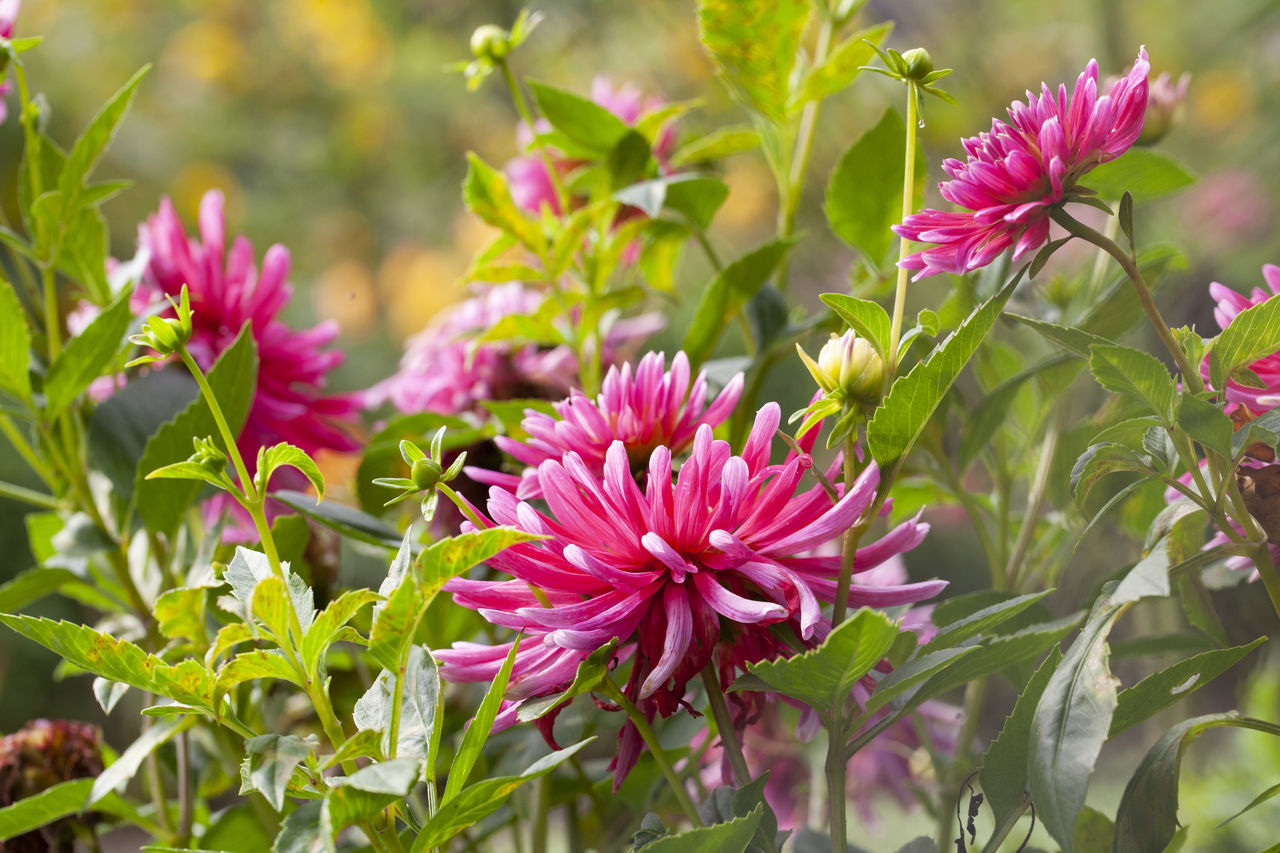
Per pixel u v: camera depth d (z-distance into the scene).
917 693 0.82
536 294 1.10
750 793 0.81
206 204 1.03
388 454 1.02
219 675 0.77
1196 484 0.81
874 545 0.82
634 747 0.83
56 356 0.99
